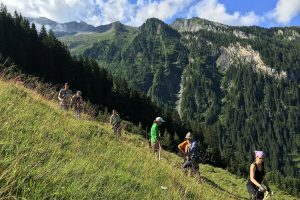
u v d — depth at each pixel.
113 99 118.69
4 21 109.56
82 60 129.12
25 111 9.52
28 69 103.00
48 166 6.04
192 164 14.23
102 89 120.31
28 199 4.77
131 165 9.92
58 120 10.86
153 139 16.67
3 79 12.26
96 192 6.38
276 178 105.25
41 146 7.18
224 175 26.73
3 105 8.23
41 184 5.25
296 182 102.81
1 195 4.53
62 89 17.84
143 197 7.71
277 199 27.05
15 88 12.09
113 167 8.74
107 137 13.03
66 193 5.52
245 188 19.48
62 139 8.91
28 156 6.09
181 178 11.68
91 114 19.11
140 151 13.24
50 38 122.06
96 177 6.90
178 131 126.75
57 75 112.94
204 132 143.75
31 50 109.56
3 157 5.62
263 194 9.66
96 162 8.22
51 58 112.62
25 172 5.36
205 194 10.75
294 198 29.83
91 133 12.52
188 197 9.77
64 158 6.92
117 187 7.31
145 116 125.25
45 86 16.36
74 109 17.69
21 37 111.50
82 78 118.19
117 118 19.67
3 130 6.84
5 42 103.62
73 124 12.20
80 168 6.94
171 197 8.49
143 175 9.41
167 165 12.76
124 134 18.00
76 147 8.98
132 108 123.38
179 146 14.84
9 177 4.88
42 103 13.19
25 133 7.53
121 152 11.19
